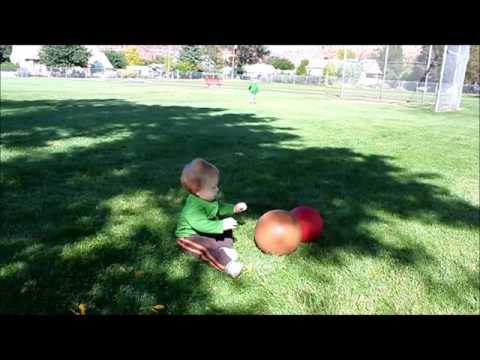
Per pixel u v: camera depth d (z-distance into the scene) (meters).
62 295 2.91
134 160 7.04
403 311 2.92
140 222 4.28
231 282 3.18
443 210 5.18
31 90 25.27
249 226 4.30
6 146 7.76
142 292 2.99
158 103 19.12
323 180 6.28
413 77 31.62
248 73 72.50
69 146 8.02
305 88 43.12
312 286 3.17
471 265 3.69
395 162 7.94
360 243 4.01
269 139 9.88
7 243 3.68
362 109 20.12
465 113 20.25
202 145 8.69
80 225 4.14
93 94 23.81
